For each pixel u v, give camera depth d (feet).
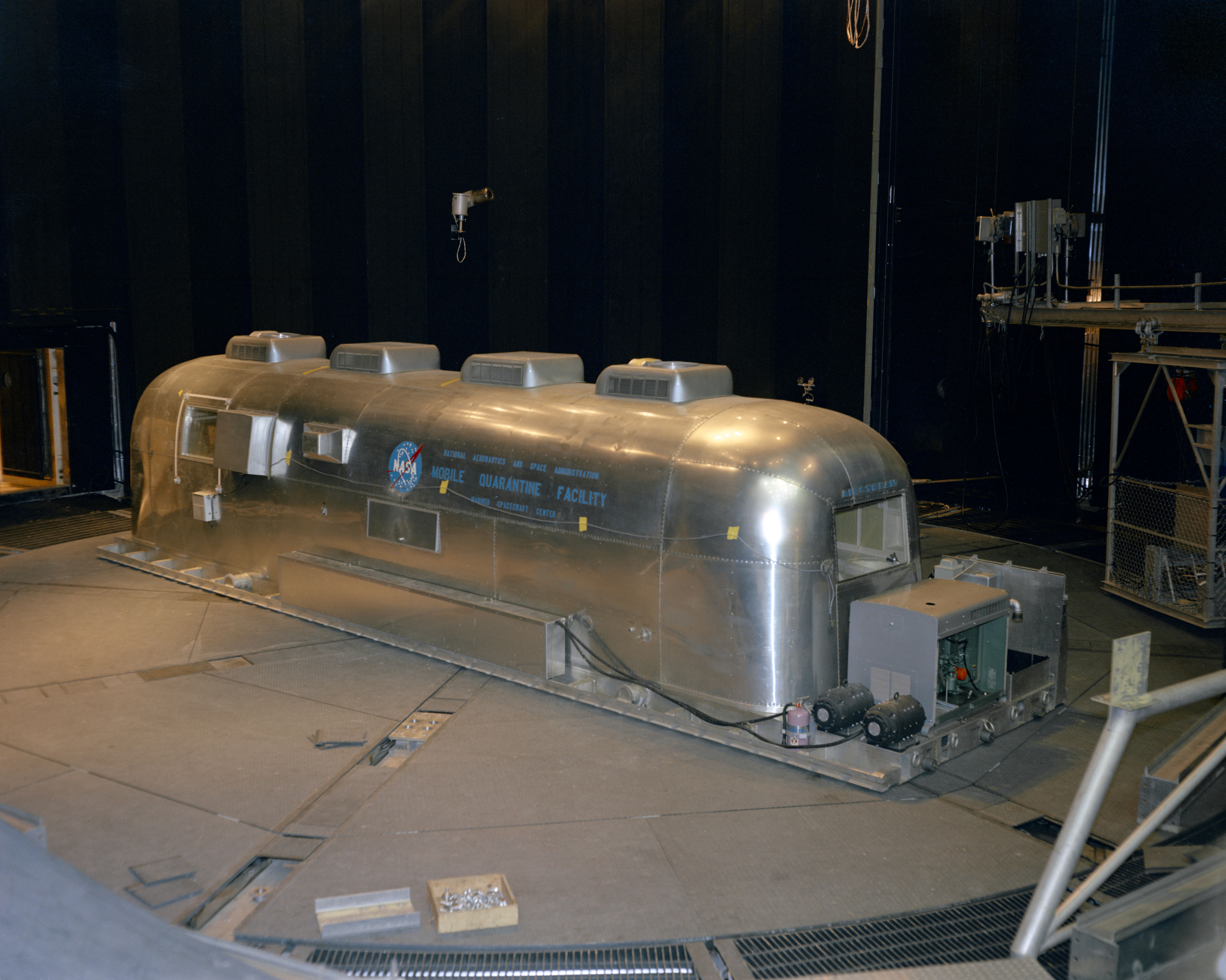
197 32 41.09
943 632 18.92
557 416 23.66
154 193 41.34
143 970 8.13
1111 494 30.32
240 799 17.71
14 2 38.19
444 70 43.11
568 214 44.34
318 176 43.14
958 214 43.57
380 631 25.86
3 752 19.53
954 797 18.10
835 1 42.80
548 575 22.89
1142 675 10.93
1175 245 35.58
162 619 27.81
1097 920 10.52
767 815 17.34
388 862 15.60
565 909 14.44
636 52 43.09
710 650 20.35
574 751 19.77
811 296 44.78
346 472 26.94
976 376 42.98
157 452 32.76
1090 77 37.52
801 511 19.76
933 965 11.93
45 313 40.22
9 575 32.12
